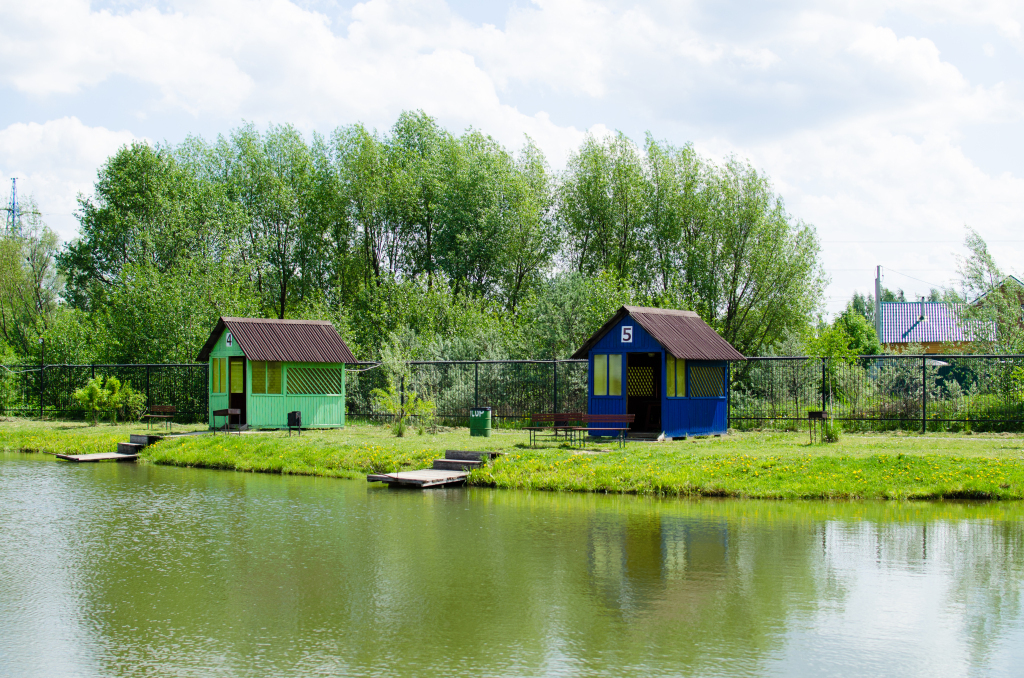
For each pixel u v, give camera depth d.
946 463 17.73
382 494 17.95
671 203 46.22
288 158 52.88
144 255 45.22
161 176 49.78
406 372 28.06
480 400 30.66
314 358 28.42
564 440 23.28
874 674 7.74
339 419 29.31
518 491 18.22
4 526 14.82
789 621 9.26
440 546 12.85
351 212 52.53
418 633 8.91
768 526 14.20
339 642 8.66
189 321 37.50
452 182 52.34
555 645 8.53
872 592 10.33
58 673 7.93
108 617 9.59
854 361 26.00
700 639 8.70
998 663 8.02
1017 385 26.23
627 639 8.70
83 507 16.70
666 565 11.64
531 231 49.75
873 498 16.67
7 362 39.06
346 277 52.69
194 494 18.22
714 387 25.84
